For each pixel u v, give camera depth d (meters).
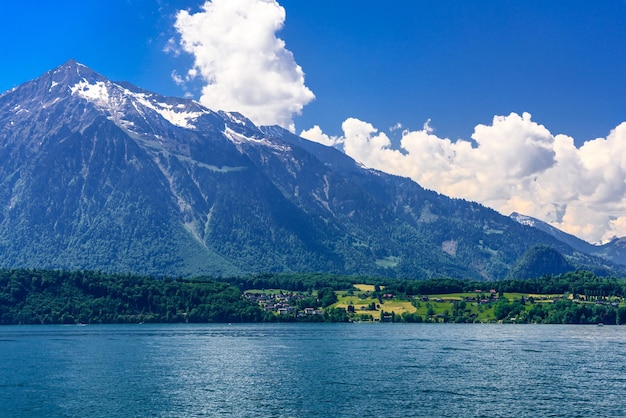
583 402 151.00
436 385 174.75
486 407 146.00
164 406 149.25
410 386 173.38
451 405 148.12
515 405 147.88
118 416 139.75
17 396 162.25
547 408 144.62
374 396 159.25
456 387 171.50
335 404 149.88
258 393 164.38
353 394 162.12
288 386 174.75
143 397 159.88
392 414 139.75
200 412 143.00
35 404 152.38
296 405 149.12
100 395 163.00
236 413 141.75
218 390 169.25
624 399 154.62
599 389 168.12
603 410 142.75
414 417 136.88
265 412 142.50
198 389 171.00
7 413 143.25
